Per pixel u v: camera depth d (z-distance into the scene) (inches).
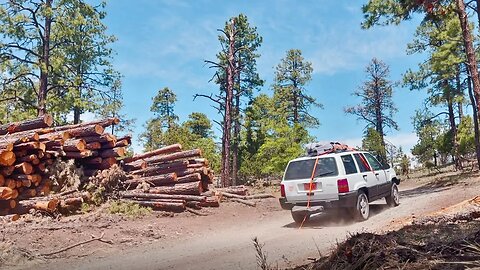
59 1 928.3
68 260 296.5
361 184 412.8
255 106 1531.7
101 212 458.6
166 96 2370.8
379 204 502.3
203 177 573.0
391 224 310.0
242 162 1456.7
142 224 419.8
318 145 458.6
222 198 611.2
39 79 933.8
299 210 403.5
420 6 653.3
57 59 925.2
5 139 468.8
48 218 414.0
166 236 382.0
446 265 122.8
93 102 990.4
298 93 1877.5
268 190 900.6
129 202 496.7
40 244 326.3
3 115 924.0
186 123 2347.4
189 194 541.0
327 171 401.7
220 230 422.9
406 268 127.6
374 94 1847.9
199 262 259.1
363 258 143.6
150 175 561.3
